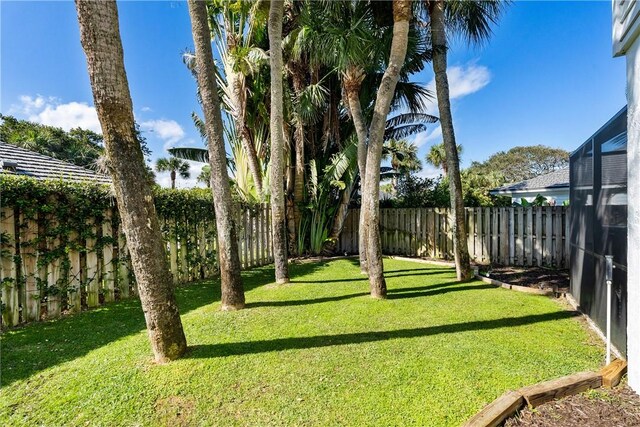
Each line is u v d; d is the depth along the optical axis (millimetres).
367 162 4539
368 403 2035
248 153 8914
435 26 5863
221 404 2066
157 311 2566
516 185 14727
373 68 6438
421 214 9180
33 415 1967
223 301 4074
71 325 3732
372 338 3066
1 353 2896
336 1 5406
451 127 5824
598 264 3219
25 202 3895
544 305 4125
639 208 2168
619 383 2258
